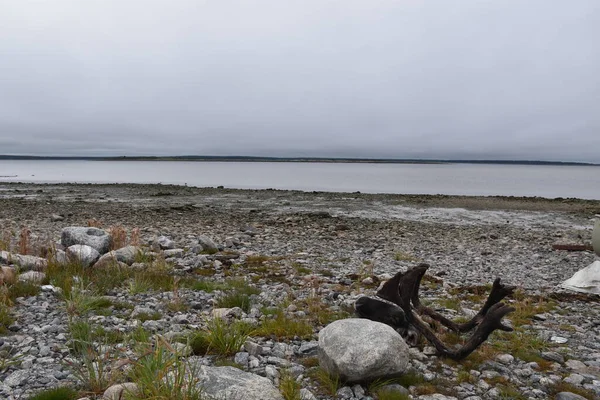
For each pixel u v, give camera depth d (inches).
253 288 403.9
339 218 1158.3
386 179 4662.9
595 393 223.5
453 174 6963.6
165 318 309.1
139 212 1198.9
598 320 358.9
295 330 289.3
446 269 572.7
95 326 278.5
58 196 1798.7
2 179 4138.8
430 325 304.5
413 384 225.3
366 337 221.6
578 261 655.1
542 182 4630.9
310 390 212.7
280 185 3275.1
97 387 197.6
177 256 560.7
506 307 246.1
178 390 173.8
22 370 218.5
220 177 4940.9
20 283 361.4
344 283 458.9
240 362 239.5
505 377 238.1
